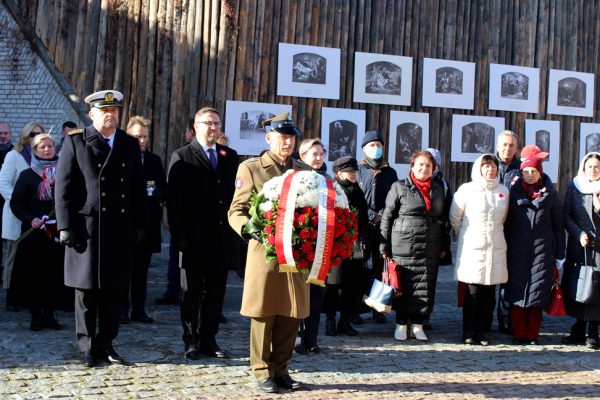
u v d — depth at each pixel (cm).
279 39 1108
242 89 1091
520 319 715
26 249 675
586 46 1289
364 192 780
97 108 561
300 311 517
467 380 574
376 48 1156
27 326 690
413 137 1178
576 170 1293
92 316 568
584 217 707
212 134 596
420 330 711
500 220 705
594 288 691
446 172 1205
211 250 589
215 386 528
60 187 555
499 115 1235
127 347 624
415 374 584
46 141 693
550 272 700
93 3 1066
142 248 718
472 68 1209
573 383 578
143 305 727
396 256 704
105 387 514
